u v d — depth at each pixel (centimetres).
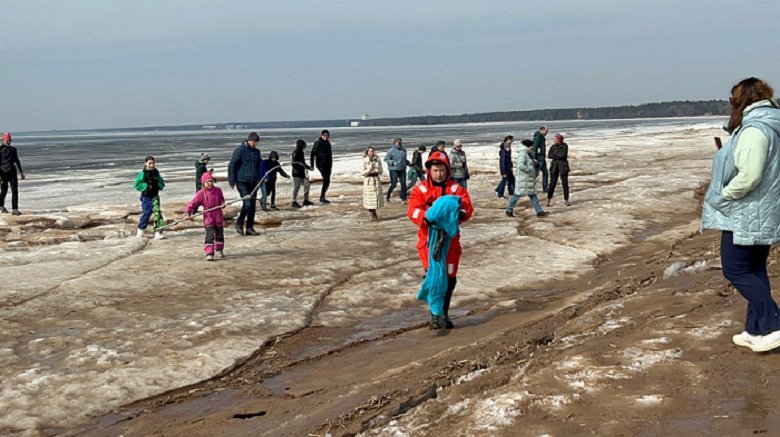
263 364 721
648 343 563
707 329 579
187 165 4456
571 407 453
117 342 773
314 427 495
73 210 2045
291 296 979
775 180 479
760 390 454
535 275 1083
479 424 441
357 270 1150
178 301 952
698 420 420
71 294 984
